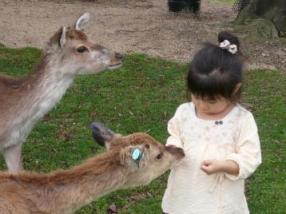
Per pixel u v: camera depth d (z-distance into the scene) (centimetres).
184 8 1664
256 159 412
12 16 1498
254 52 1241
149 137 446
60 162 722
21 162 665
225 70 397
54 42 661
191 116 429
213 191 420
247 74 1084
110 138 449
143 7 1783
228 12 1748
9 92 638
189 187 425
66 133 805
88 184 435
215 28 1453
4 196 428
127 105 916
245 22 1444
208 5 1866
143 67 1091
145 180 445
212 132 420
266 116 894
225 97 404
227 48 403
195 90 406
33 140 781
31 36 1306
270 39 1335
